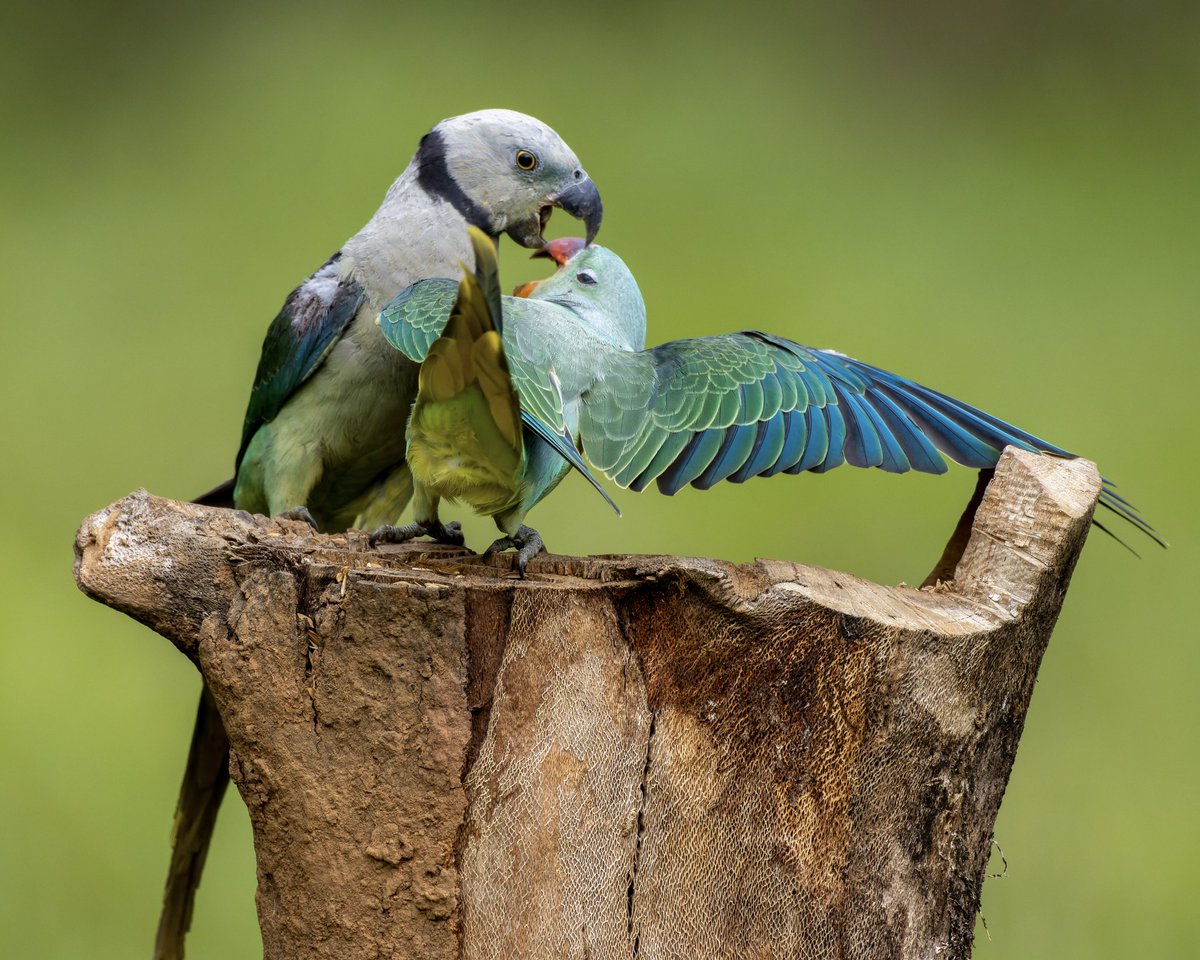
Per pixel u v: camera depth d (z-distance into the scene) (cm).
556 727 552
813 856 564
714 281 1706
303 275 1709
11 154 1931
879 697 560
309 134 1927
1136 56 2183
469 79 2011
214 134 1967
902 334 1658
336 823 549
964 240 1861
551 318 654
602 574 566
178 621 565
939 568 650
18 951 1058
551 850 552
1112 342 1677
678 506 1359
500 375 528
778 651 555
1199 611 1388
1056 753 1256
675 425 631
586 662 554
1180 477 1507
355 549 588
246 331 1642
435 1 2167
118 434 1526
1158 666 1337
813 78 2086
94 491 1476
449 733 545
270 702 551
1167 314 1747
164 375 1584
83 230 1797
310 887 553
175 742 1257
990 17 2170
